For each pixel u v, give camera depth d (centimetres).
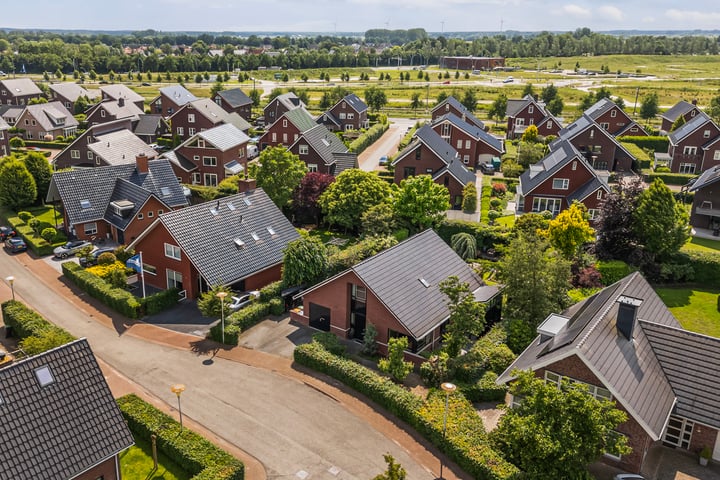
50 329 3672
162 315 4272
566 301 4109
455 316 3425
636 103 15150
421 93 17862
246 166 8575
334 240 5794
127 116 11581
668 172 8762
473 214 6750
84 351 2520
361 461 2756
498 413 3186
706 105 15300
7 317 3922
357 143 10075
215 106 11069
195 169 7862
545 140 10238
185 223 4456
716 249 5800
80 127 11812
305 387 3353
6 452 2153
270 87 19438
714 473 2711
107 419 2430
